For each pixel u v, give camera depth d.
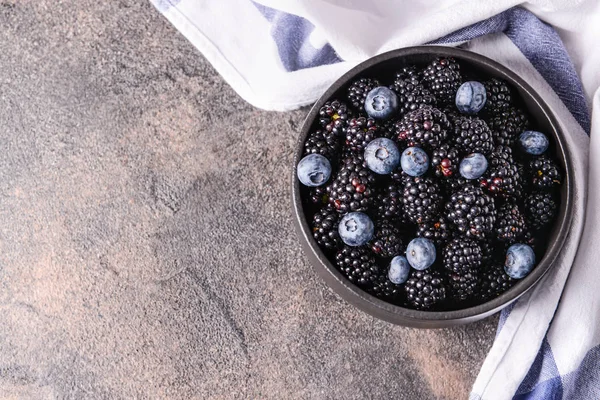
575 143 0.67
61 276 0.72
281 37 0.67
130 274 0.71
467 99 0.61
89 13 0.73
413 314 0.59
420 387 0.69
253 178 0.71
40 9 0.73
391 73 0.64
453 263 0.60
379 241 0.60
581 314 0.65
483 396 0.66
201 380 0.70
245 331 0.70
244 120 0.71
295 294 0.70
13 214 0.72
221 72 0.69
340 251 0.61
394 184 0.61
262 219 0.71
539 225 0.62
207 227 0.71
